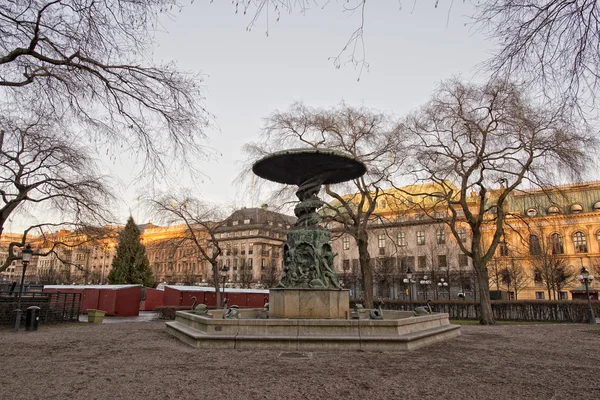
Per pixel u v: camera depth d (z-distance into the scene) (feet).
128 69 26.37
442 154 77.05
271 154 40.65
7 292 81.46
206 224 106.42
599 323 82.43
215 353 31.86
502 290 176.55
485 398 20.92
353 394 21.07
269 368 26.61
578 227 183.32
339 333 34.47
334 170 43.52
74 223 65.82
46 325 67.46
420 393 21.50
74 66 25.66
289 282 41.50
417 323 39.63
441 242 172.86
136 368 26.99
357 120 80.84
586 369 28.76
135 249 165.17
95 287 105.40
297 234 42.91
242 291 121.70
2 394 20.53
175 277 247.70
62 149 59.77
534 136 68.39
